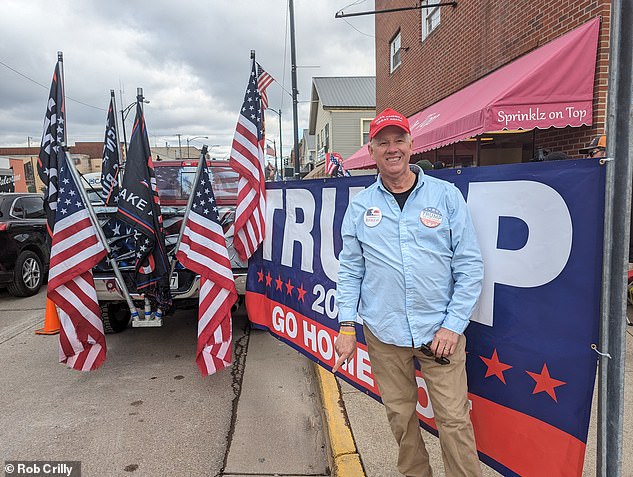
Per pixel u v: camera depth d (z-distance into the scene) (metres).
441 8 9.93
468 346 2.27
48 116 4.39
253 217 4.00
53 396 4.04
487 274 2.13
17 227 7.61
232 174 6.71
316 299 3.38
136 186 3.84
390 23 13.86
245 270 4.82
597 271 1.73
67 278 3.92
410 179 2.11
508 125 5.59
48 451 3.19
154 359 4.89
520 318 2.01
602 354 1.68
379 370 2.29
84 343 4.08
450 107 8.13
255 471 2.96
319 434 3.39
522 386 2.04
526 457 2.06
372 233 2.13
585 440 1.83
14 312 6.88
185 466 3.01
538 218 1.91
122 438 3.35
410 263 2.04
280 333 3.91
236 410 3.76
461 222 2.01
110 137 5.58
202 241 3.97
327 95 27.09
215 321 3.96
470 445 2.06
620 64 1.54
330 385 3.83
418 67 11.47
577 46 5.48
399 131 2.02
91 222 4.03
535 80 5.54
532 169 1.91
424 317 2.08
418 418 2.46
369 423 3.24
